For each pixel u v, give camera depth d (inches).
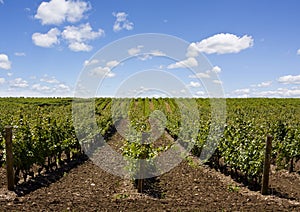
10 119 531.2
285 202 281.9
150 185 338.6
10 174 304.8
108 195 299.6
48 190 314.0
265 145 331.6
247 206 266.5
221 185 343.9
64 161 459.5
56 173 388.8
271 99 1596.9
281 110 1151.6
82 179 366.9
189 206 265.1
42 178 358.6
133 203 272.2
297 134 436.5
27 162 337.4
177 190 321.4
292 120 685.3
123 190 322.0
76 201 273.1
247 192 317.1
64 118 552.4
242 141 380.5
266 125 559.2
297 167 433.1
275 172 407.2
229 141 395.9
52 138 405.7
